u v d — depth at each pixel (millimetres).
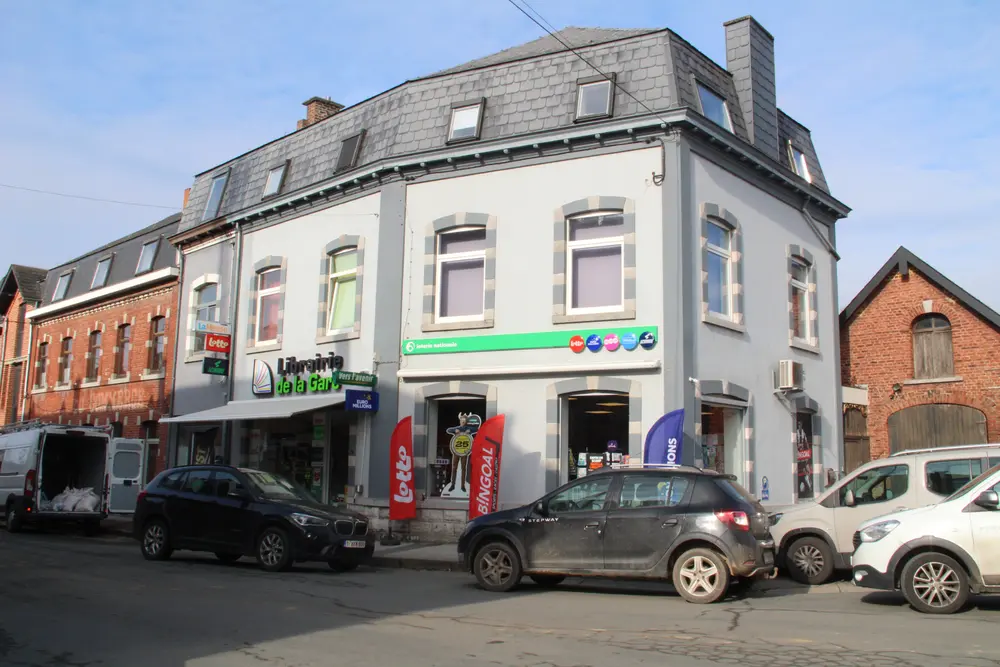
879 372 21578
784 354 18406
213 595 10703
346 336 18906
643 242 15906
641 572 10625
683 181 15891
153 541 14656
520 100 17453
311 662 7129
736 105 18172
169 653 7484
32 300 35281
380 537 17281
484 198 17391
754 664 6949
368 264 18812
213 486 14273
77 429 21172
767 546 10656
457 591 11344
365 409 17703
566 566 10969
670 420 14625
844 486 12430
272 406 19594
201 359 23156
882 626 8586
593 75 16969
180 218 26531
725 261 17172
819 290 20219
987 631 8273
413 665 6996
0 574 12664
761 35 19234
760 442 17234
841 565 12180
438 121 18172
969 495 9461
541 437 16219
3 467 21750
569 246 16656
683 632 8328
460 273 17781
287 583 11914
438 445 17594
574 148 16656
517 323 16703
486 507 15719
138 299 27000
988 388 20094
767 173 18141
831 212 20828
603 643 7809
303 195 20047
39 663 7160
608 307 16219
